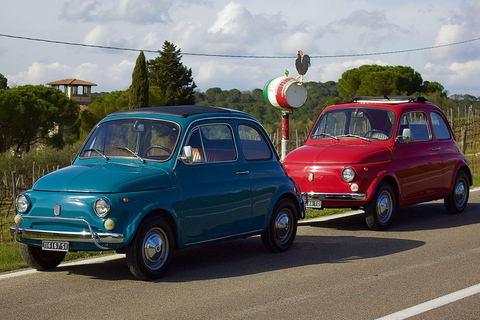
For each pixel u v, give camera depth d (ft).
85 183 20.16
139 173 20.95
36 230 20.38
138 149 22.75
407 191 33.81
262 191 25.07
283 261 24.50
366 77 190.70
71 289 19.80
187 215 21.77
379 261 24.32
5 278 21.42
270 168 26.00
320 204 32.04
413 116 35.68
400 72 195.21
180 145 22.31
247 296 18.93
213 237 23.02
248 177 24.56
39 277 21.54
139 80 184.75
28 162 124.67
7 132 156.15
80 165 22.48
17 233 20.80
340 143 34.78
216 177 23.17
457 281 20.90
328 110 37.09
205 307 17.65
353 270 22.71
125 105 191.83
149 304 17.98
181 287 20.08
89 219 19.56
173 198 21.25
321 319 16.51
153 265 20.93
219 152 23.85
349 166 31.30
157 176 21.16
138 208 20.01
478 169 62.54
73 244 19.86
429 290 19.70
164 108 24.29
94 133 24.11
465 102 215.10
